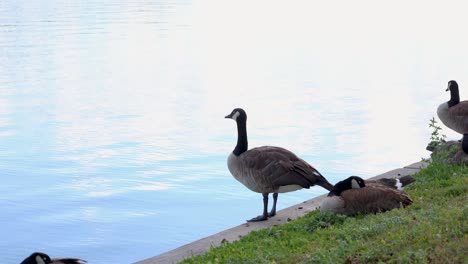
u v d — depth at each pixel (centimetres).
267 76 3725
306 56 4381
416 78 3622
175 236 1692
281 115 2864
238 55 4434
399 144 2433
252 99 3172
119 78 3669
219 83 3550
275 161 1352
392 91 3316
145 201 1934
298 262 1014
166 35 5322
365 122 2742
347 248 1007
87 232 1709
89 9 7156
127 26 5794
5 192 1991
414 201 1288
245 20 6444
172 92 3341
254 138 2528
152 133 2630
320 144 2445
